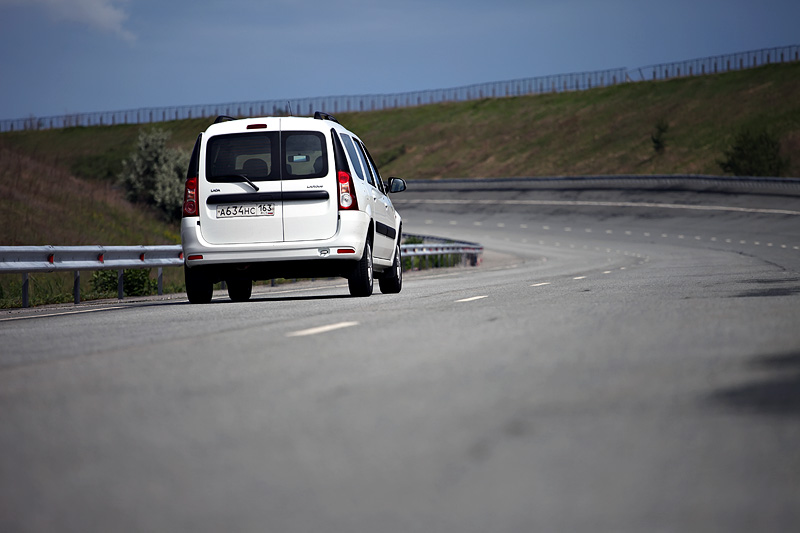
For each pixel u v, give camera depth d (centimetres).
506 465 741
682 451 776
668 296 2419
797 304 2081
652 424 877
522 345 1438
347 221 2722
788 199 15275
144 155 10094
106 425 934
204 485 710
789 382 1069
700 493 658
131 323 2106
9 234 6525
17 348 1658
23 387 1184
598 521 600
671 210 15975
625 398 1002
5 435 902
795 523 589
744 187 16462
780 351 1314
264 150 2745
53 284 4156
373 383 1127
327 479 716
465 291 2948
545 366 1224
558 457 762
